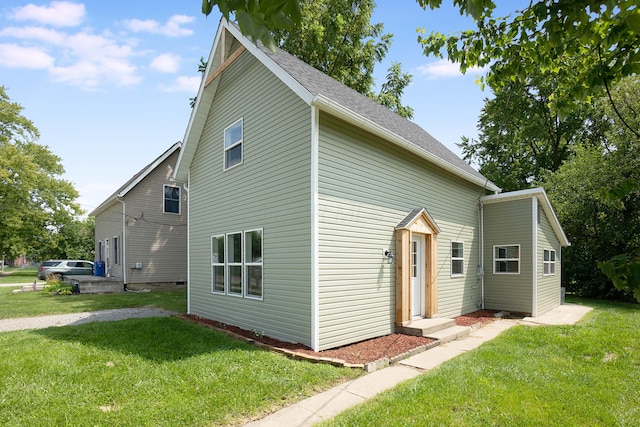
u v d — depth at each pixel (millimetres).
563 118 4145
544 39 3357
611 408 4121
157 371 5086
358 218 7320
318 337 6352
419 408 4020
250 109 8438
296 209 6891
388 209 8133
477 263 11836
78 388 4480
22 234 27766
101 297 14328
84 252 38812
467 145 27219
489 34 3900
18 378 4766
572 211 16578
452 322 8656
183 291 16906
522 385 4727
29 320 9641
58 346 6270
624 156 14906
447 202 10477
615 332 7941
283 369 5262
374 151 7879
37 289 17469
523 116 21562
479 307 11789
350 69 19953
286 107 7309
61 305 12094
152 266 17844
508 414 3898
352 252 7125
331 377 5039
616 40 2676
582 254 17766
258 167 8055
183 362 5484
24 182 25422
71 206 28828
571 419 3824
